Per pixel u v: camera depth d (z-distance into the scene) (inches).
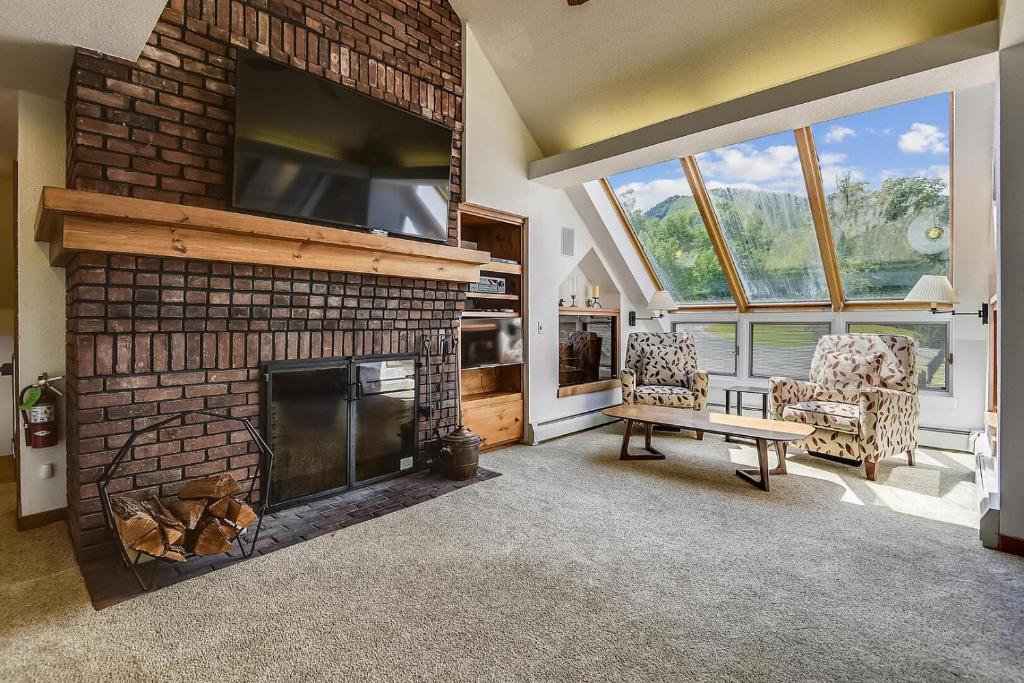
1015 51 93.0
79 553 87.6
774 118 125.2
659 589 81.0
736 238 200.7
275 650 65.8
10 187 150.7
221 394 102.0
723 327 230.8
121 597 78.3
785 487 131.5
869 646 66.6
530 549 95.4
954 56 98.7
